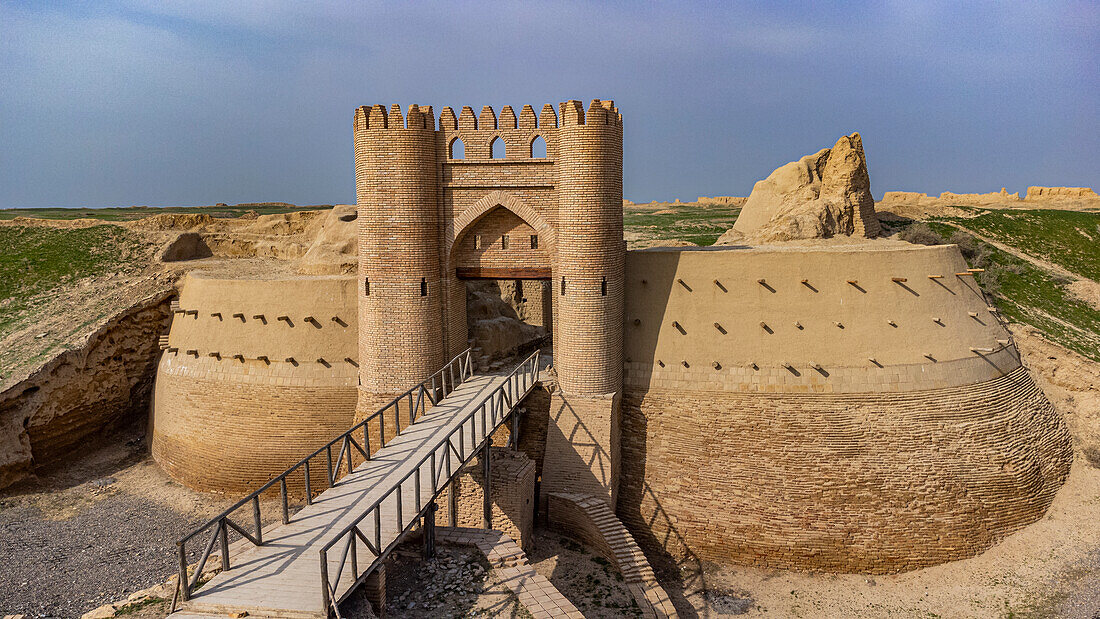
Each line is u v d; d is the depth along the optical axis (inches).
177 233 1460.4
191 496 986.1
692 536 860.6
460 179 916.6
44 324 1134.4
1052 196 2440.9
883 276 900.6
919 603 771.4
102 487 1011.3
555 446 884.6
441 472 663.1
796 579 817.5
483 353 1059.3
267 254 1512.1
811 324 893.8
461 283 991.0
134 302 1162.6
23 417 1000.9
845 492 834.2
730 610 769.6
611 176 870.4
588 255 867.4
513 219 939.3
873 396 872.3
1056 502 893.2
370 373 931.3
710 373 904.9
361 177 908.6
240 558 550.6
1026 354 1069.8
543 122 884.6
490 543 684.7
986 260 1595.7
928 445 854.5
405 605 590.6
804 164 1433.3
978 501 839.7
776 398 877.2
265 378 991.0
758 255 906.1
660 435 900.0
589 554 809.5
